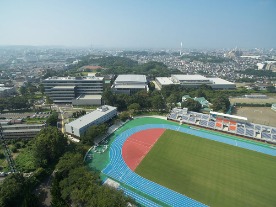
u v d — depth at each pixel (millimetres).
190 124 165625
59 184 83562
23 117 177250
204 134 149000
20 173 89688
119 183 94750
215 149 127812
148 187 92688
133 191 90000
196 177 100188
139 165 109312
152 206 82188
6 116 180875
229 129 151875
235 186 94188
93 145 129500
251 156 120625
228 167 108938
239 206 82562
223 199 86125
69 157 99625
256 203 84188
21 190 81188
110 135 145125
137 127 159500
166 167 107938
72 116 178125
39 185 93250
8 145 127688
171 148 127812
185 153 122250
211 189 92000
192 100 198000
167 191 90375
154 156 118250
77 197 74125
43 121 165750
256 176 101688
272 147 132250
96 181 86812
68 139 135000
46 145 107812
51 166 106625
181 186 93625
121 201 72250
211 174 102625
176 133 149375
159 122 170250
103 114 160625
